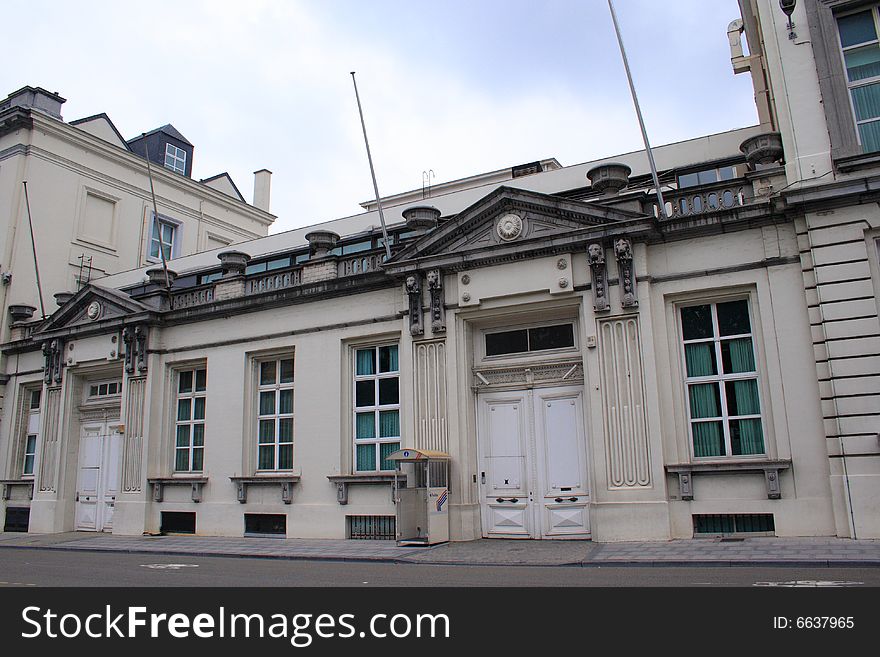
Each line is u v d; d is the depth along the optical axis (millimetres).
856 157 12062
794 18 13156
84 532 20406
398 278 15867
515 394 14773
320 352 16922
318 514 16172
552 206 14094
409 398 15195
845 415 11508
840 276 11891
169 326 19609
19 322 23641
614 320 13383
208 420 18344
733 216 12828
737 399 12891
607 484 12898
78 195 26641
